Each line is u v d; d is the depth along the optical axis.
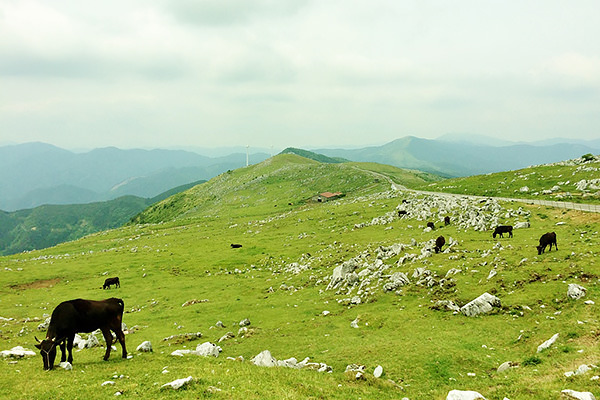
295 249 83.69
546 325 25.92
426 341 27.33
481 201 81.50
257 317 42.97
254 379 17.34
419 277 42.66
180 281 71.62
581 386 15.90
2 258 114.31
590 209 61.22
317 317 39.97
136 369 18.67
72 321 19.44
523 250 43.22
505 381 18.81
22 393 14.87
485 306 31.27
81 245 137.88
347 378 20.38
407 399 17.81
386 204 114.00
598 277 31.17
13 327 45.31
